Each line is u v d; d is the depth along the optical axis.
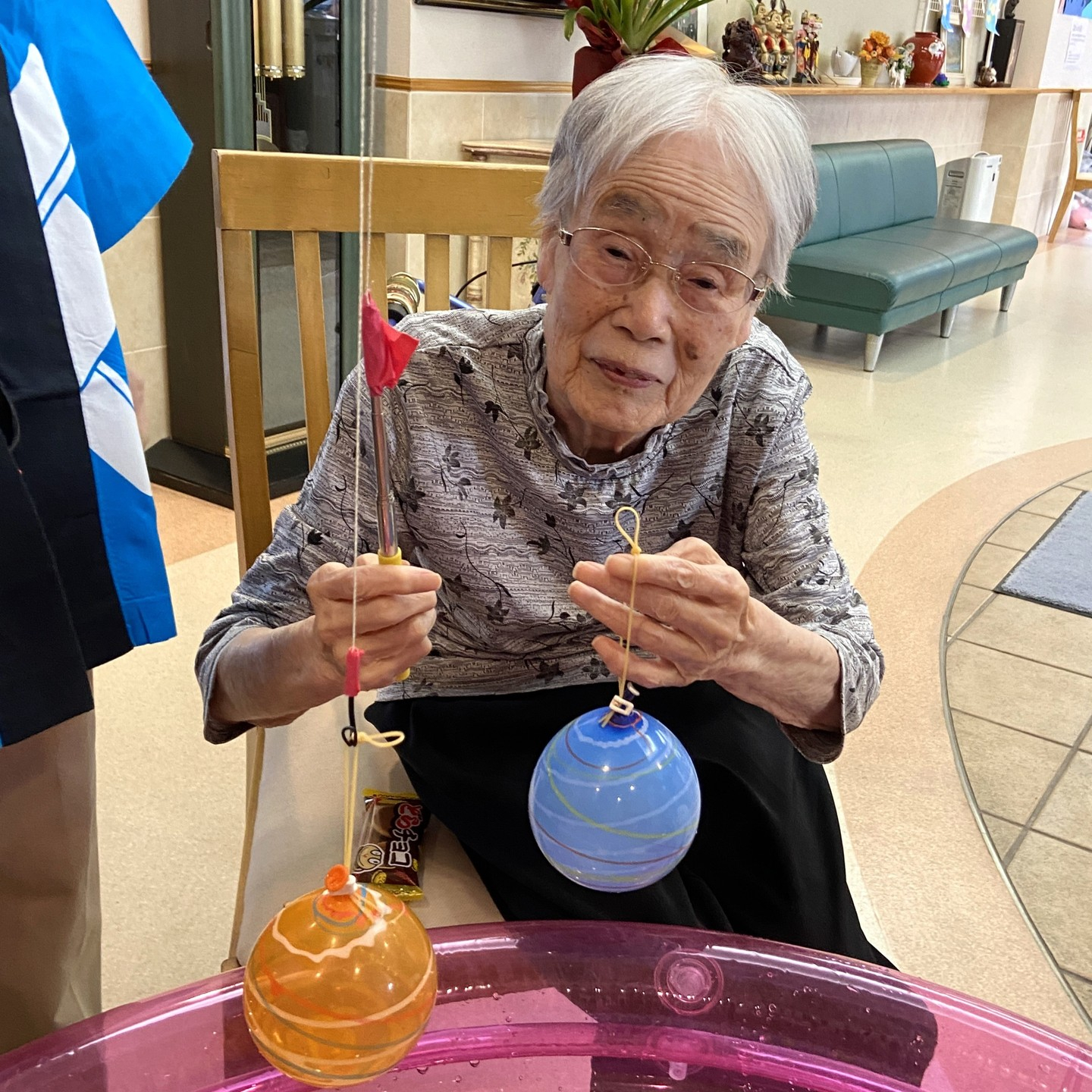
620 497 0.97
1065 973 1.54
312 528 0.95
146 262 2.67
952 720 2.11
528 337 0.95
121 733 1.89
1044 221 7.85
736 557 1.06
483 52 3.26
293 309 2.78
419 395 0.94
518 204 1.17
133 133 0.92
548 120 3.59
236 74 2.37
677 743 0.72
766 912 0.95
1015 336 5.09
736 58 3.55
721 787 0.94
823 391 4.05
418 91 3.07
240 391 1.10
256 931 0.94
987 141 6.96
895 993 0.73
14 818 0.96
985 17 6.36
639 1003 0.72
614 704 0.71
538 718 0.98
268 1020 0.53
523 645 1.01
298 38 2.45
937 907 1.65
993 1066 0.69
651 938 0.76
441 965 0.73
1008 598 2.58
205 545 2.49
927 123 6.10
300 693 0.82
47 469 0.87
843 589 0.99
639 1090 0.67
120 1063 0.65
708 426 0.98
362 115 0.49
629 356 0.83
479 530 0.96
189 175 2.52
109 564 0.94
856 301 4.22
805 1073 0.68
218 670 0.89
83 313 0.87
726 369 0.98
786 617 0.99
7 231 0.81
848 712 0.92
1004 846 1.79
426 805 1.00
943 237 4.91
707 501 1.02
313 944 0.53
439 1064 0.68
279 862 0.99
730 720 0.99
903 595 2.57
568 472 0.95
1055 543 2.87
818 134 4.97
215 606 2.26
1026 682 2.25
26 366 0.84
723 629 0.77
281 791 1.06
